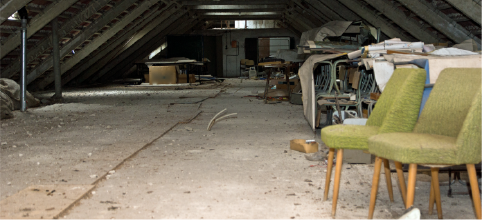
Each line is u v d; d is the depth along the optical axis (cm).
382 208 229
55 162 330
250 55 1947
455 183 271
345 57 476
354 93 476
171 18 1420
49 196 242
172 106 746
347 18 950
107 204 235
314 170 307
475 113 177
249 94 990
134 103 809
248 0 1346
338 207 230
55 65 840
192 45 1634
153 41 1587
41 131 482
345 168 312
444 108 210
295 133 466
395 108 212
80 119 585
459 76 209
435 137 195
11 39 738
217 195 251
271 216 217
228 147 391
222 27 2097
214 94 998
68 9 821
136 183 275
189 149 382
